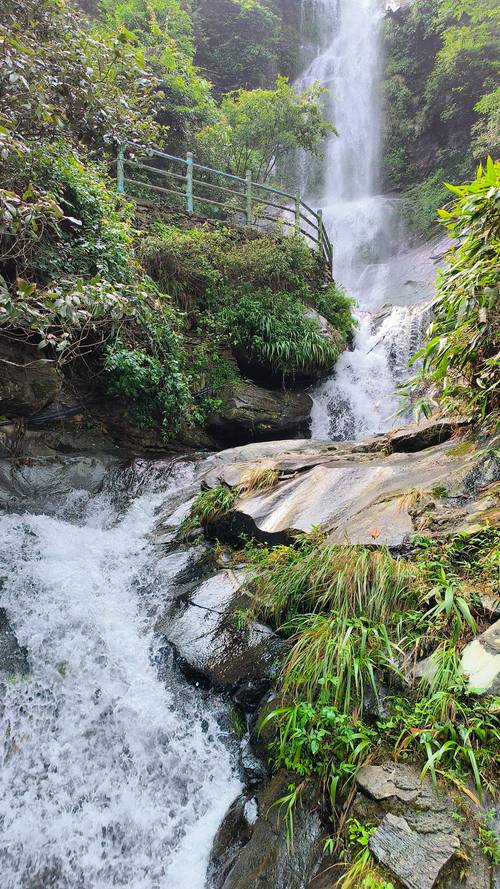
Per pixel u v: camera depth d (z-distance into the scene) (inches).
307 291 367.9
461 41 667.4
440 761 83.1
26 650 145.8
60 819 120.0
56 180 214.5
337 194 857.5
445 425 181.0
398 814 77.7
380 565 117.3
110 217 254.2
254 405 307.9
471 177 686.5
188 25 576.4
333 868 80.6
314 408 353.4
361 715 96.1
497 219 133.6
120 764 128.0
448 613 100.6
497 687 86.1
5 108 187.6
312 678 103.8
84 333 240.8
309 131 525.3
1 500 204.4
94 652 149.6
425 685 93.5
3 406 226.4
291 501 170.6
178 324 281.4
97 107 226.8
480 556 113.4
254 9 738.2
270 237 371.9
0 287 149.4
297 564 138.6
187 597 156.9
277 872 86.8
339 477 171.6
